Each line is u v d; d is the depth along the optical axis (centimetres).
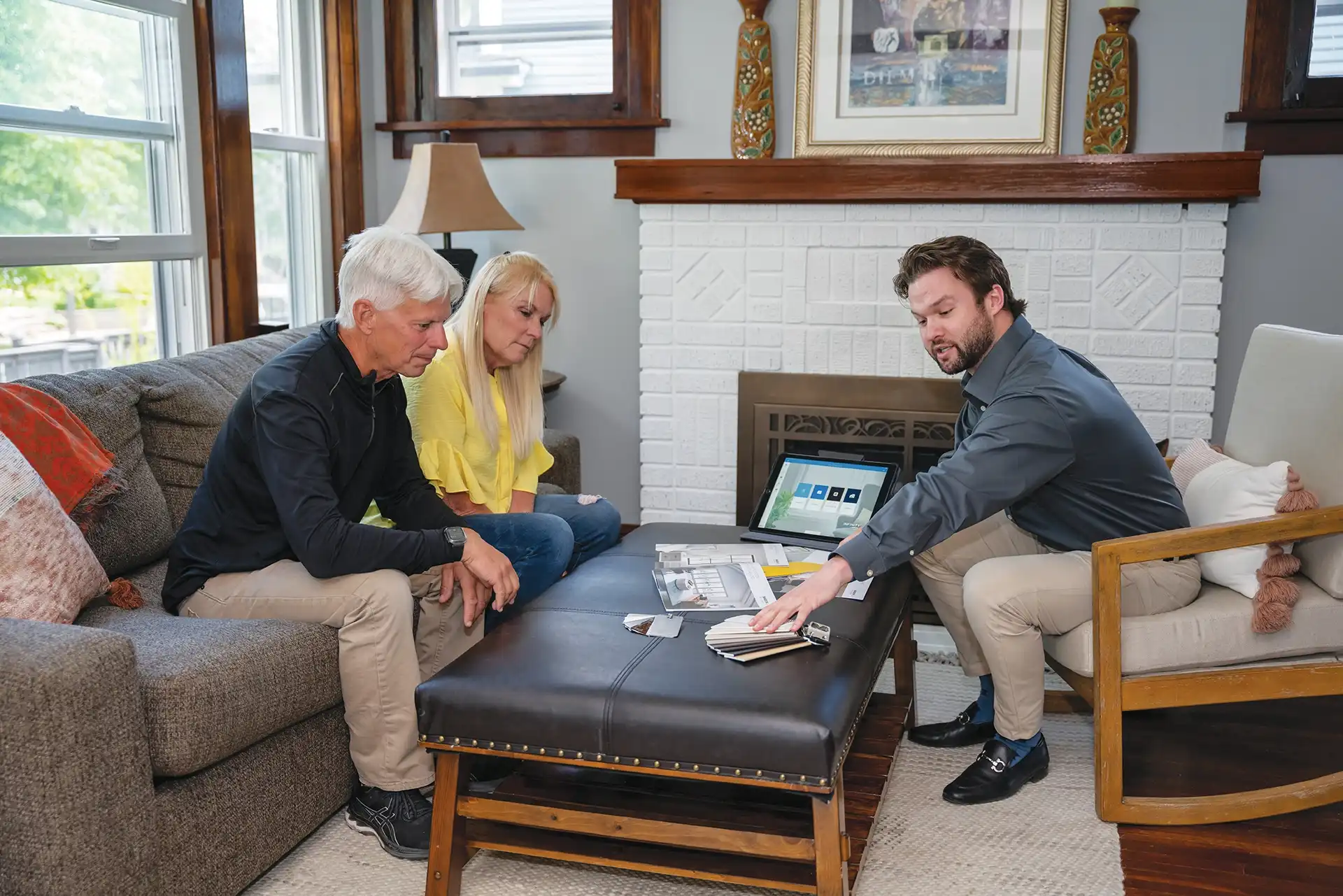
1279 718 247
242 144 301
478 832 179
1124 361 307
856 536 188
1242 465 225
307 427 187
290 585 190
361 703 188
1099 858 189
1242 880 182
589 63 359
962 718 236
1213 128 315
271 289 334
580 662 170
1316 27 306
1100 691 198
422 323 192
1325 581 204
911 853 191
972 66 320
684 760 156
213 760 164
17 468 178
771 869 167
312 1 346
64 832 142
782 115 337
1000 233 307
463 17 365
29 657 141
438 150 325
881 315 318
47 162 250
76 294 260
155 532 222
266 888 180
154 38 277
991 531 229
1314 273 315
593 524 258
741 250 324
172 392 230
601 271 366
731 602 197
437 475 230
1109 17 307
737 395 332
